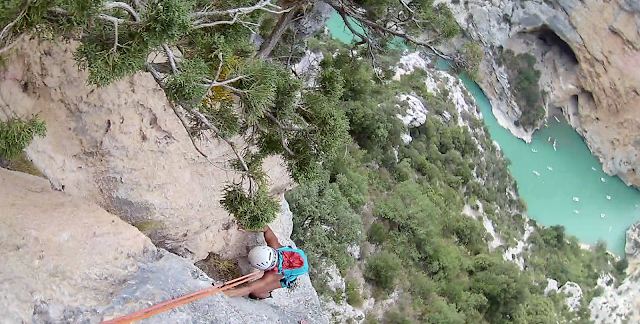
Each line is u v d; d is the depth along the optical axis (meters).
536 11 46.97
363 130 30.45
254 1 9.08
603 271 42.81
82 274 6.88
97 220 7.57
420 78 40.12
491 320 30.27
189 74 6.58
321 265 20.52
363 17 15.53
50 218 7.18
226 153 9.95
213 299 7.86
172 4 5.64
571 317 36.72
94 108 8.34
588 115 49.78
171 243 9.55
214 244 10.25
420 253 28.14
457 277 29.86
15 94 7.76
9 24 5.05
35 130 6.74
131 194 8.76
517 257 37.91
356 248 24.11
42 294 6.37
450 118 39.69
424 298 26.11
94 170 8.58
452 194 34.78
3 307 6.00
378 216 27.48
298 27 17.34
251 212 8.20
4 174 7.54
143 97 8.73
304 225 20.73
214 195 9.96
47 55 7.86
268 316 8.70
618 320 39.97
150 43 5.71
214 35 7.69
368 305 23.58
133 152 8.74
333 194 21.97
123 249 7.50
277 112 8.23
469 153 39.91
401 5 15.67
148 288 7.17
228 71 7.72
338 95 10.15
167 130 9.03
